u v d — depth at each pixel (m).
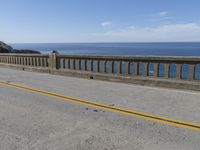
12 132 4.03
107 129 4.16
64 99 6.43
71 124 4.41
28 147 3.44
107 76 9.73
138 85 8.66
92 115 4.97
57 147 3.43
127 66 9.14
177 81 7.78
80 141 3.64
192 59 7.36
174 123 4.46
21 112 5.21
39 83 9.15
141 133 3.97
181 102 6.07
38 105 5.80
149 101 6.18
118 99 6.42
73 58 11.12
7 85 8.67
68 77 10.91
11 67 15.06
